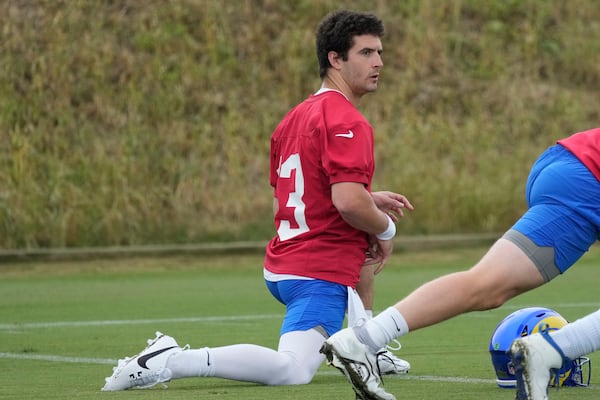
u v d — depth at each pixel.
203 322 35.66
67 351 27.92
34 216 63.00
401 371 22.83
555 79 86.69
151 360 19.39
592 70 87.75
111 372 23.31
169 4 79.81
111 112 71.62
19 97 70.12
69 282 52.31
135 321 36.12
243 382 20.61
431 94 81.25
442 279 16.38
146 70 75.00
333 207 20.45
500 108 81.56
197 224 66.56
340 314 20.53
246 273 56.94
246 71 78.44
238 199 69.12
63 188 64.94
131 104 72.69
